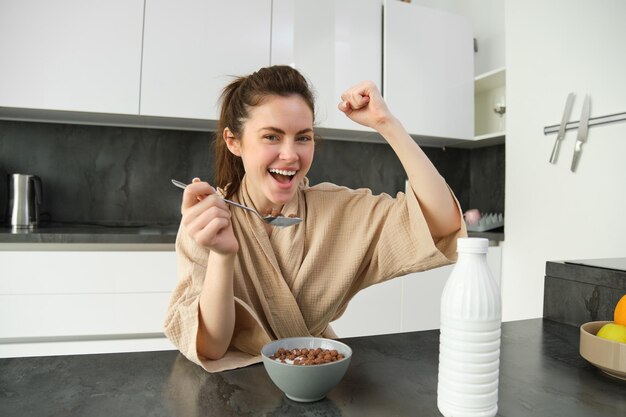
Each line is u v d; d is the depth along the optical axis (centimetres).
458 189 286
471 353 48
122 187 228
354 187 265
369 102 82
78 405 52
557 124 195
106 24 192
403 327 214
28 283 166
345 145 264
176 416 50
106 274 172
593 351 64
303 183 101
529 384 61
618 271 86
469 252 50
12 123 214
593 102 179
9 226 195
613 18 171
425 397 56
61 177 220
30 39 184
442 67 242
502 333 87
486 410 48
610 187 172
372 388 58
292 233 90
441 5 294
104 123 224
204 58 203
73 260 169
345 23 224
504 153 261
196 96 202
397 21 232
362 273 99
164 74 199
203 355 70
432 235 88
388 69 230
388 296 212
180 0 200
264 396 56
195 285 75
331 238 93
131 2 194
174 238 181
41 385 58
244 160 82
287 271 90
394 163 273
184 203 64
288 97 77
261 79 79
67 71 188
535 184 206
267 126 76
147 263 176
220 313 68
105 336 176
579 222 185
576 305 94
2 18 181
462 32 247
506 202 224
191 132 237
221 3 205
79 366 65
